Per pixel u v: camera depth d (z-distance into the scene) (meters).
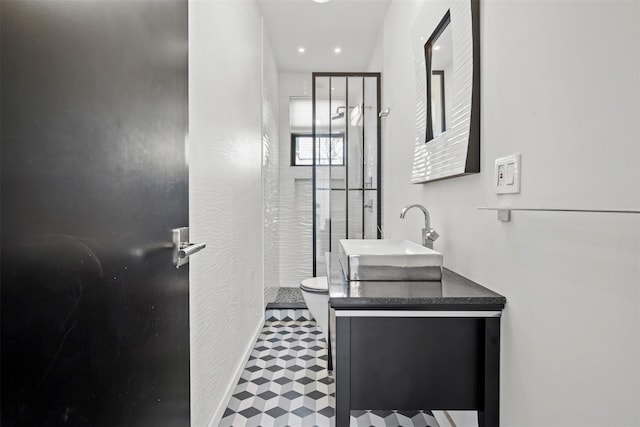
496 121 1.23
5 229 0.49
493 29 1.25
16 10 0.51
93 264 0.68
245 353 2.41
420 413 1.86
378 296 1.20
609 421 0.75
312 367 2.38
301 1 2.89
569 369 0.87
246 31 2.49
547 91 0.95
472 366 1.26
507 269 1.17
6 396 0.49
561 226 0.89
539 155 0.98
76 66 0.63
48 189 0.57
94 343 0.68
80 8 0.64
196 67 1.46
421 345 1.26
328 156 3.94
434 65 1.81
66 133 0.60
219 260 1.80
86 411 0.66
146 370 0.89
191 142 1.40
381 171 3.62
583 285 0.82
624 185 0.70
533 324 1.02
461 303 1.18
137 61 0.83
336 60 4.02
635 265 0.68
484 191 1.33
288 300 3.74
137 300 0.84
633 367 0.69
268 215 3.49
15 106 0.51
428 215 1.80
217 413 1.74
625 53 0.70
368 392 1.27
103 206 0.71
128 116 0.80
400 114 2.65
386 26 3.08
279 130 4.28
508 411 1.15
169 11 1.02
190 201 1.39
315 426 1.75
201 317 1.51
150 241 0.91
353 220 3.94
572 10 0.85
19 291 0.51
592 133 0.79
